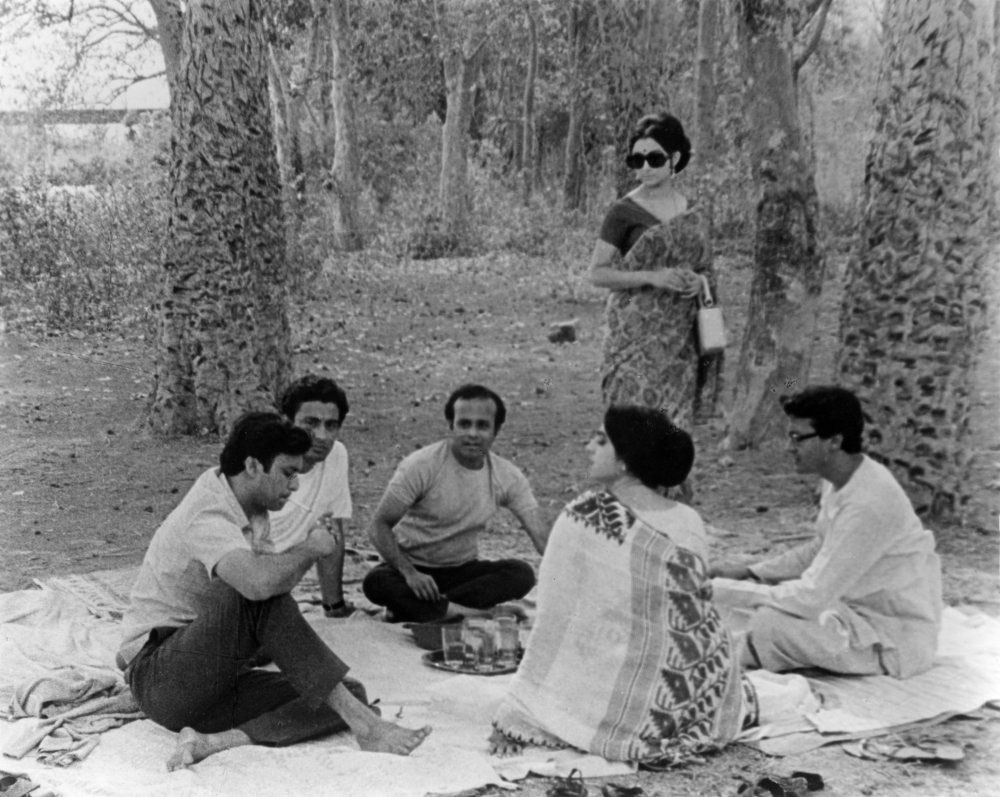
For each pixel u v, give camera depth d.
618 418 3.52
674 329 4.98
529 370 7.44
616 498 3.52
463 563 4.75
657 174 4.93
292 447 3.62
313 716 3.57
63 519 5.63
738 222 6.51
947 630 4.48
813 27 6.50
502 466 4.72
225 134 6.70
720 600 4.32
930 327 5.76
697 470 6.16
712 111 6.54
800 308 6.28
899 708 3.78
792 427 4.07
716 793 3.23
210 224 6.73
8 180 7.75
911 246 5.80
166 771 3.32
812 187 6.29
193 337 6.78
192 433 6.82
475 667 4.11
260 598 3.39
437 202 8.12
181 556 3.58
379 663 4.16
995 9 5.80
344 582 5.20
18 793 3.17
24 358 7.46
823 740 3.55
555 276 7.86
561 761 3.39
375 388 7.15
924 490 5.77
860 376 5.92
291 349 7.08
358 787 3.20
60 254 7.61
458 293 8.07
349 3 7.79
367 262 7.97
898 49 5.87
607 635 3.47
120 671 3.96
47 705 3.77
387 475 6.35
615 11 6.76
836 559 4.01
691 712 3.48
